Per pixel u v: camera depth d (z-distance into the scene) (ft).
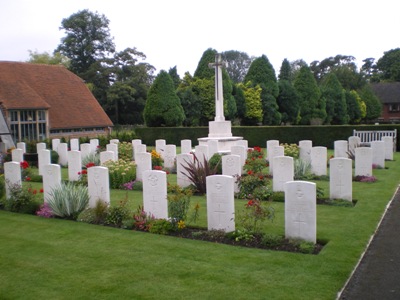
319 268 21.16
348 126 88.84
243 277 20.31
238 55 265.75
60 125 109.50
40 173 56.54
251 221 29.55
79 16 173.47
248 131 99.14
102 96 165.58
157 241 26.22
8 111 95.20
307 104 135.74
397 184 44.42
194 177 41.63
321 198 37.60
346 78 214.07
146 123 115.34
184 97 117.08
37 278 20.98
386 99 208.54
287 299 17.95
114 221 30.58
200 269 21.47
